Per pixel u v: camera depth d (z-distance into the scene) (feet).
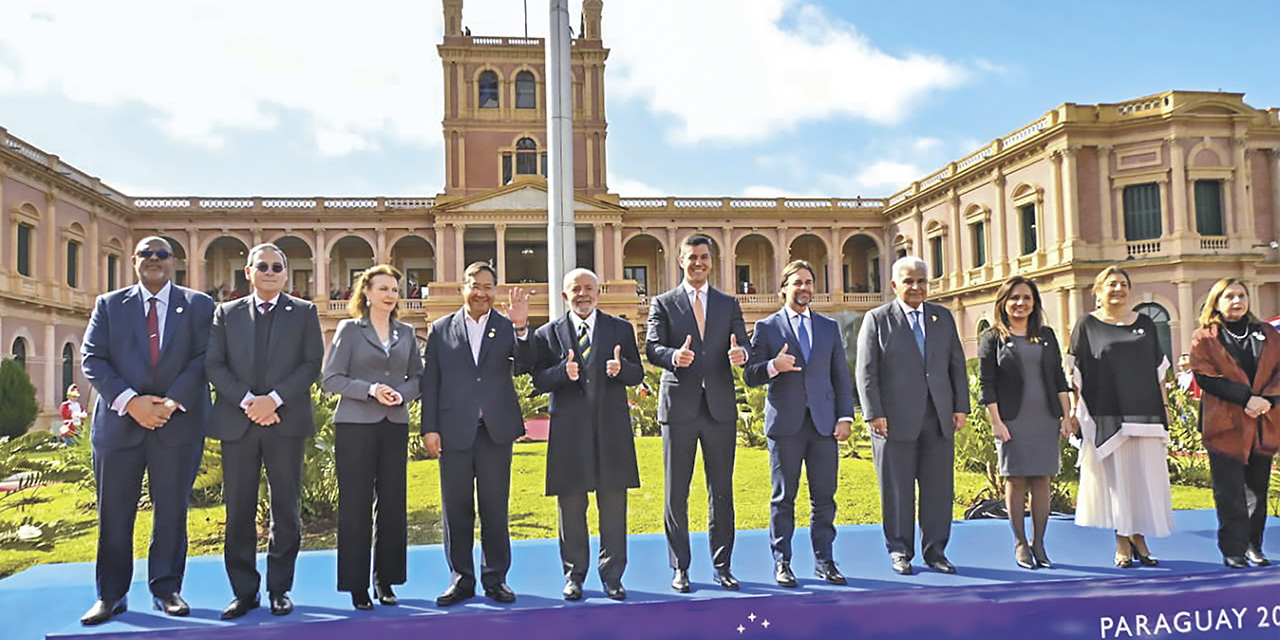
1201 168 84.07
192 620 16.19
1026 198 94.22
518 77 132.57
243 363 16.87
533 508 31.86
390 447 17.38
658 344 18.54
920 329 19.67
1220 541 19.47
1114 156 87.61
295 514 17.12
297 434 17.04
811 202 130.31
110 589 16.40
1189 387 39.17
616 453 17.89
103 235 107.45
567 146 30.19
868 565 19.57
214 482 31.35
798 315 19.56
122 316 17.16
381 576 17.29
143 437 16.93
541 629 16.44
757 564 19.99
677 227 127.65
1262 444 19.26
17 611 17.70
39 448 24.63
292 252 130.31
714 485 18.35
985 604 17.33
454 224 118.93
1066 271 86.94
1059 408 19.54
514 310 21.02
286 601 16.65
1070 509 31.35
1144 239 86.02
